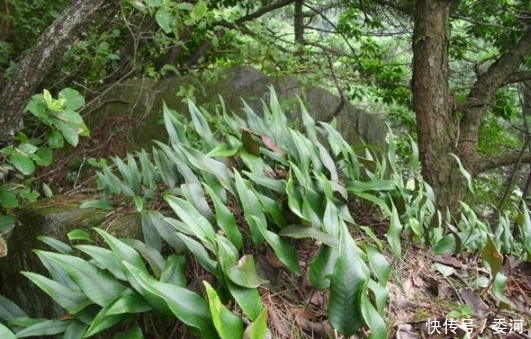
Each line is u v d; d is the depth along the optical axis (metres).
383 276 1.59
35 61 1.87
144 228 1.68
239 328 1.26
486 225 2.51
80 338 1.38
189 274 1.63
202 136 1.99
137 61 3.81
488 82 3.94
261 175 1.84
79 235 1.65
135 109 3.48
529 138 5.02
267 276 1.73
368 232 1.82
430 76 3.07
